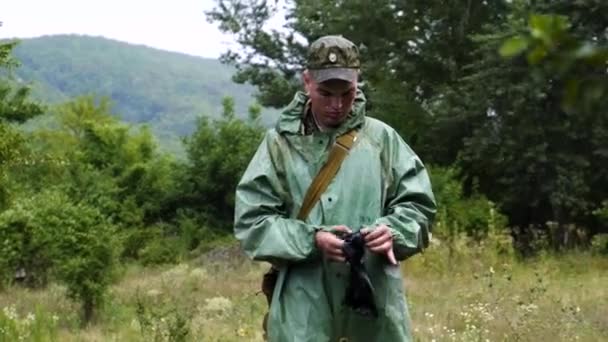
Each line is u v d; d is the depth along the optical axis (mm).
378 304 4684
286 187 4785
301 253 4617
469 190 32500
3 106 33312
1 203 23250
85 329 14359
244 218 4773
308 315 4711
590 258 24031
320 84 4609
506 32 28688
